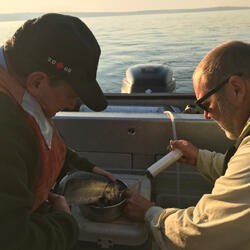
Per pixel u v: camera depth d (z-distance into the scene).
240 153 0.71
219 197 0.70
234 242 0.68
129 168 1.45
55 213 0.73
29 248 0.55
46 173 0.67
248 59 0.71
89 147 1.43
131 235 0.97
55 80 0.56
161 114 1.40
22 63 0.55
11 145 0.51
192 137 1.34
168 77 3.19
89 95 0.61
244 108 0.74
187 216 0.81
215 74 0.74
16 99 0.56
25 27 0.56
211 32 30.72
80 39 0.56
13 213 0.50
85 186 1.02
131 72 3.27
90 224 1.01
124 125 1.36
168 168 1.39
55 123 1.40
